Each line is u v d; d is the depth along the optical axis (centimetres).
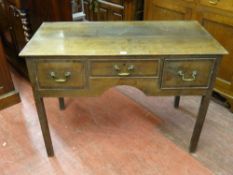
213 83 133
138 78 130
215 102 213
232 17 176
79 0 313
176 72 129
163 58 124
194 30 149
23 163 155
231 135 178
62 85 132
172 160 157
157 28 151
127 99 215
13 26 223
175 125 186
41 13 205
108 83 132
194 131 153
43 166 154
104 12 291
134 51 124
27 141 171
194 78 130
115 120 191
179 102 209
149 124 187
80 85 132
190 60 125
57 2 206
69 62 124
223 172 150
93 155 161
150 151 164
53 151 160
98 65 125
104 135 176
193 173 149
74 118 192
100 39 136
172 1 209
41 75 128
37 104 138
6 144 169
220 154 162
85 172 150
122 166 153
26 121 189
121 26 153
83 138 174
